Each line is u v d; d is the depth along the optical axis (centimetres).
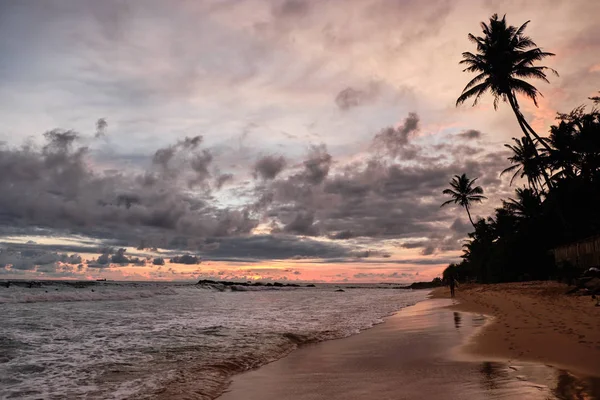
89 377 770
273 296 5172
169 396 631
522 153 4216
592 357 655
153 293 4488
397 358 832
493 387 539
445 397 514
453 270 7862
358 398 549
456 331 1195
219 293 5988
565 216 3647
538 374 581
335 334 1344
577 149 3488
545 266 3688
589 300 1476
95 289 4656
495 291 3039
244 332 1402
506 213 5278
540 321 1150
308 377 714
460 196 6838
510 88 3459
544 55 3381
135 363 893
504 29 3516
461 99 3612
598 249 2673
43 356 984
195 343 1159
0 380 753
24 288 4300
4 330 1462
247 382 709
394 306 2889
